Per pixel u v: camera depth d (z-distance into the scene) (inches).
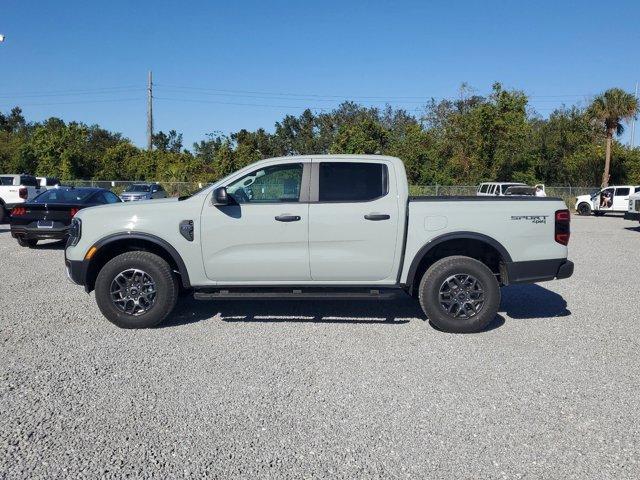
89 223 229.8
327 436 137.4
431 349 206.5
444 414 150.1
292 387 168.6
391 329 233.9
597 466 123.8
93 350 202.5
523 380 175.2
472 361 193.2
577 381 174.4
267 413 150.3
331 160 232.5
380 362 191.8
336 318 250.4
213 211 227.0
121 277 229.1
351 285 230.8
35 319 244.1
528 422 145.6
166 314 230.7
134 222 228.1
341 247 226.4
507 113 1637.6
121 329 230.1
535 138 1920.5
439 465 124.2
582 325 242.4
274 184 231.5
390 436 137.6
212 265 228.5
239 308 269.1
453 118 1766.7
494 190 1104.2
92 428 140.6
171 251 226.8
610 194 1187.3
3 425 141.8
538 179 1911.9
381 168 231.0
